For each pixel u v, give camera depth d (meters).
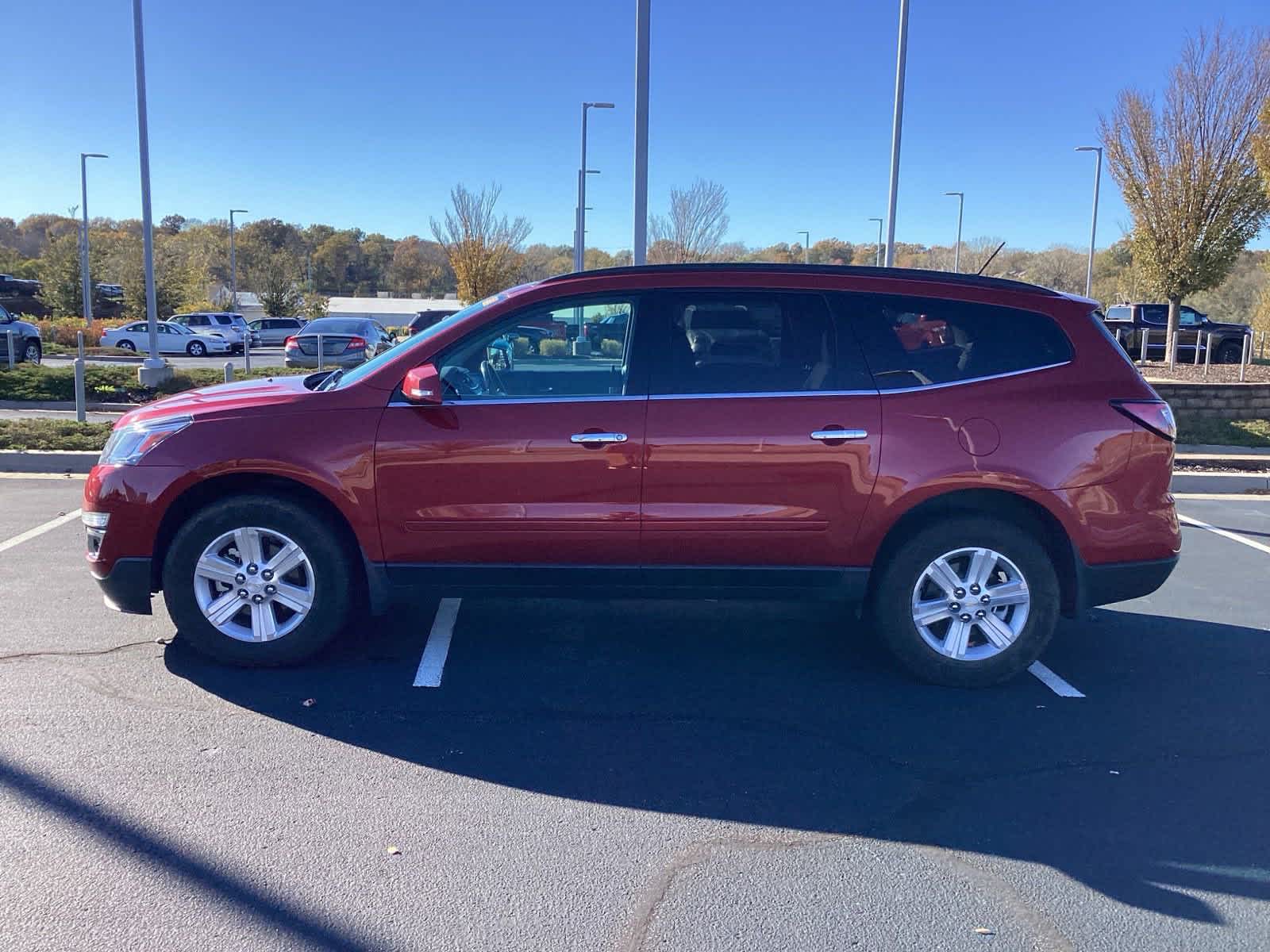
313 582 4.74
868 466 4.61
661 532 4.65
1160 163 18.45
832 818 3.58
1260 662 5.30
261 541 4.73
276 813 3.50
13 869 3.10
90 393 15.70
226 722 4.24
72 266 51.09
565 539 4.66
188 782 3.70
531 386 4.68
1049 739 4.29
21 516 7.99
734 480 4.61
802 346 4.70
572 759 4.00
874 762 4.04
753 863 3.27
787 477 4.61
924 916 2.99
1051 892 3.13
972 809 3.66
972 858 3.32
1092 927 2.95
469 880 3.12
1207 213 18.25
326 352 22.83
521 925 2.90
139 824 3.39
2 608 5.64
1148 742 4.27
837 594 4.78
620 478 4.60
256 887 3.04
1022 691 4.84
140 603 4.76
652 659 5.16
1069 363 4.75
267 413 4.65
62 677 4.67
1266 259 19.55
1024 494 4.65
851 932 2.90
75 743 3.99
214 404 4.77
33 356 21.27
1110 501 4.68
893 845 3.40
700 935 2.87
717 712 4.51
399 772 3.84
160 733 4.11
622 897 3.05
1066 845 3.42
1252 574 7.20
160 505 4.63
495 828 3.45
